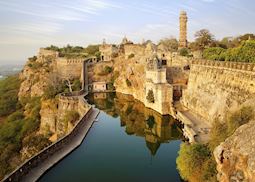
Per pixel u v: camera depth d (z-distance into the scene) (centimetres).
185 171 2908
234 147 2038
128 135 5044
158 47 11819
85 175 3184
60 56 13825
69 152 3769
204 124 4594
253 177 1739
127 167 3475
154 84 6719
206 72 5284
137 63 9756
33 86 10825
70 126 6700
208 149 2952
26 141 7181
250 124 2100
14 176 2639
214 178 2369
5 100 11469
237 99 3794
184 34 11850
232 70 4200
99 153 3938
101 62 12419
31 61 14625
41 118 8306
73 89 10481
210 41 9944
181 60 8538
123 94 10256
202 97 5194
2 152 6806
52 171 3238
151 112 6888
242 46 5247
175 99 6731
